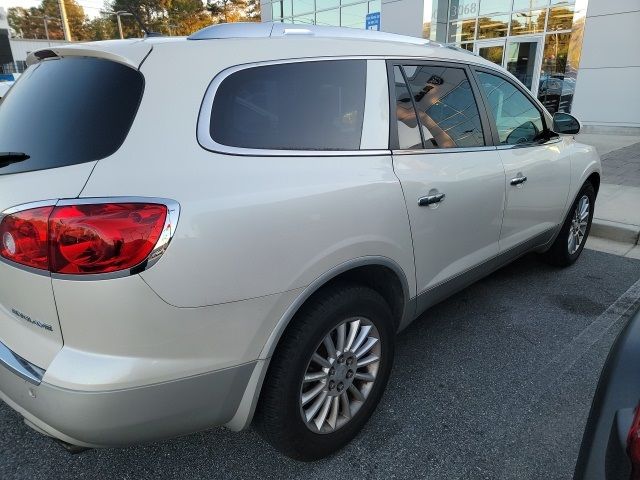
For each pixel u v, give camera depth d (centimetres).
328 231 190
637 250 490
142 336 150
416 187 231
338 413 218
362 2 1532
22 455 221
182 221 151
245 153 177
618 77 1140
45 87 184
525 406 253
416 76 251
